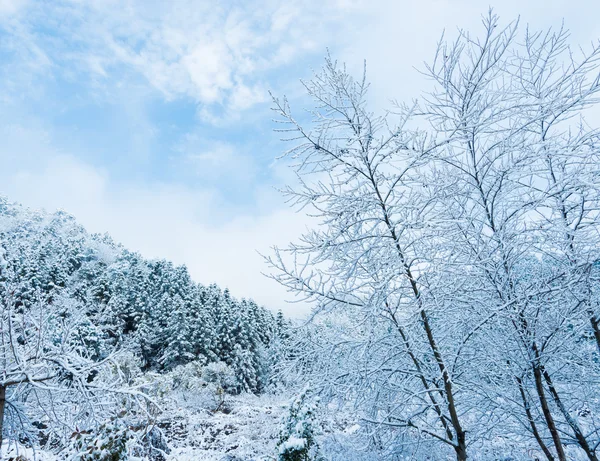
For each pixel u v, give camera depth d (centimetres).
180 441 1421
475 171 469
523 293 427
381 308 462
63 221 10569
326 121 468
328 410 560
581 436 452
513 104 462
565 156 429
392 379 512
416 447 509
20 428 674
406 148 447
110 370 701
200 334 3359
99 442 486
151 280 4888
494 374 488
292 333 533
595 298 429
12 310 612
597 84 395
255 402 2381
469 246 476
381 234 452
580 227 436
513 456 539
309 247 457
